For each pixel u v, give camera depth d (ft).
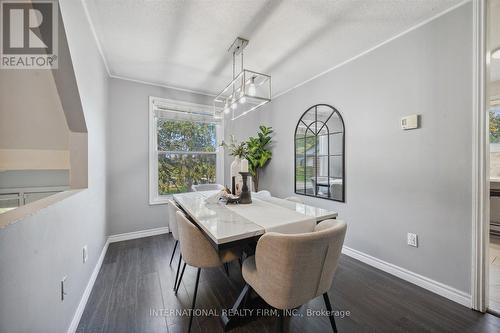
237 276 6.86
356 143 8.07
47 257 3.44
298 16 5.94
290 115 11.27
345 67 8.46
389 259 7.07
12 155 6.50
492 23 6.00
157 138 11.22
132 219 10.33
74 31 4.74
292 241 3.23
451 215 5.68
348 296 5.87
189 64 8.81
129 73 9.70
